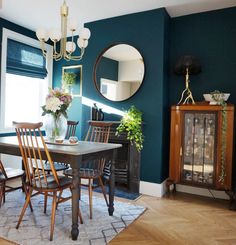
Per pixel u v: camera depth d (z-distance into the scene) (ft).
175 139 10.52
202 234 7.19
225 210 9.16
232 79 10.61
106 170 10.21
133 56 11.31
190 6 10.52
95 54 12.31
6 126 13.17
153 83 10.89
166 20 11.01
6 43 12.53
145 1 10.06
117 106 11.78
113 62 11.80
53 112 8.25
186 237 7.00
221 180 9.61
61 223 7.66
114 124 11.42
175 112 10.50
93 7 10.68
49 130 8.43
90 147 7.43
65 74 14.51
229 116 9.51
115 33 11.75
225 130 9.54
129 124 10.64
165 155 11.31
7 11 11.39
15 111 13.78
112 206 8.37
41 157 7.03
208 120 10.03
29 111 14.60
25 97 14.33
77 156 6.59
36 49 14.34
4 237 6.70
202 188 10.72
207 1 10.03
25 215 8.18
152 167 10.90
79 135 14.39
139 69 11.16
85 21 12.36
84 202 9.59
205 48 11.10
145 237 6.95
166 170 11.51
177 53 11.66
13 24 12.87
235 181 9.46
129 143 11.16
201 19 11.16
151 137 10.95
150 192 10.86
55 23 12.85
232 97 10.61
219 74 10.84
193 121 10.32
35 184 7.04
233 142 10.10
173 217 8.39
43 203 9.34
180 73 11.00
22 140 7.23
